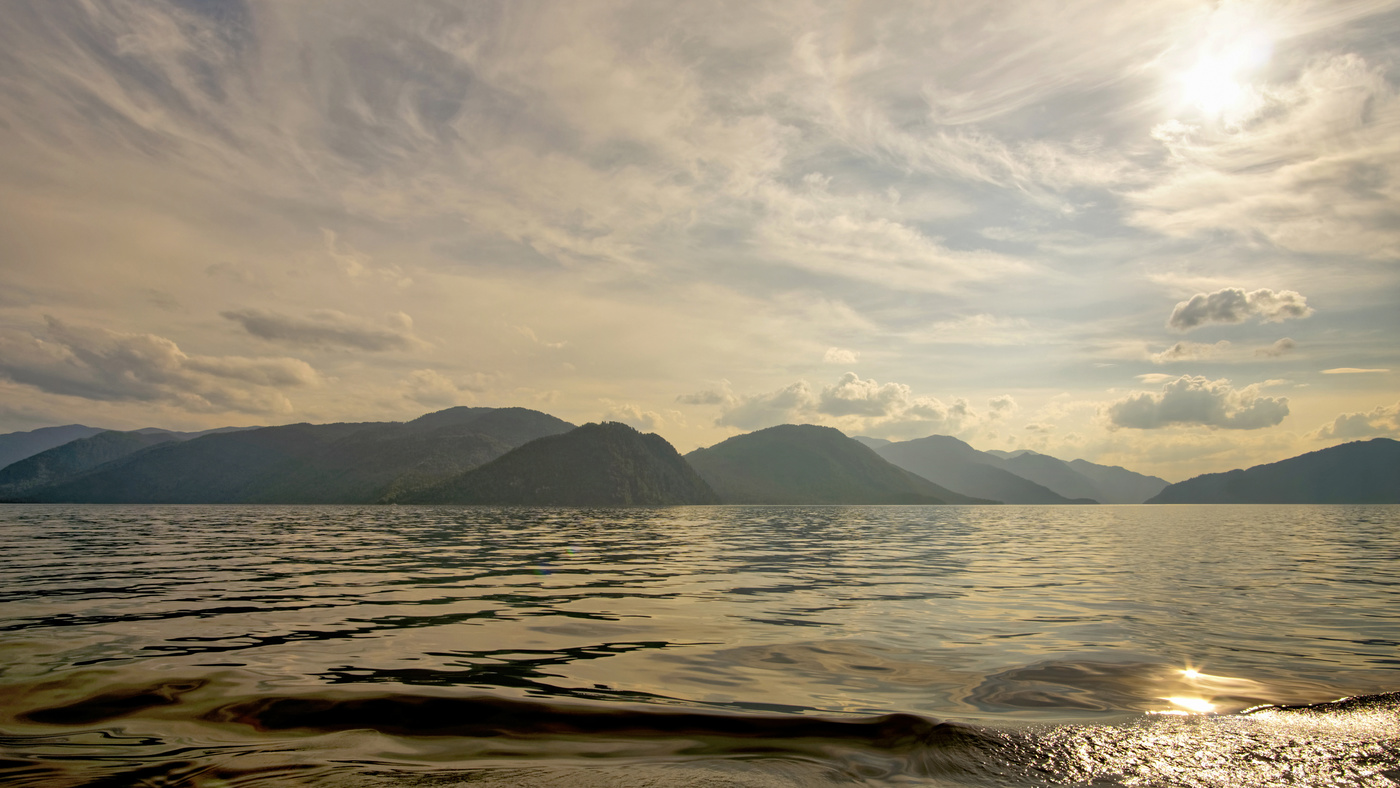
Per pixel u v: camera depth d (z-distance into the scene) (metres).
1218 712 7.61
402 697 7.97
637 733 6.86
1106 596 17.88
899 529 70.75
